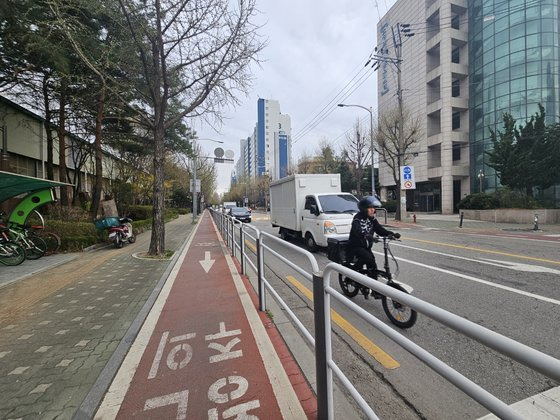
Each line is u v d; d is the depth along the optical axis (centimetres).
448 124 3297
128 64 936
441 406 242
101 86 1109
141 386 265
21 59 1041
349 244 480
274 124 8500
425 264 738
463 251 916
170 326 391
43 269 734
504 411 91
